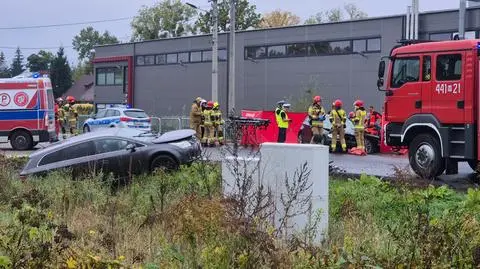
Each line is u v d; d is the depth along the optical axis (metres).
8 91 23.88
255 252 4.51
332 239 5.95
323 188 6.03
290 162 6.04
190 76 44.22
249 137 8.70
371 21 33.03
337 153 20.50
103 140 12.47
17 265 4.41
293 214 5.72
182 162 12.44
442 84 12.17
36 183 9.85
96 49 52.75
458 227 5.04
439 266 4.42
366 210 7.55
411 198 7.62
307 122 21.30
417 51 12.70
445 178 12.81
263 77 38.91
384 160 17.06
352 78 34.09
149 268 4.81
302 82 36.59
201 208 5.18
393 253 4.92
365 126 20.84
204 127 23.20
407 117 12.86
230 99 31.23
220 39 41.84
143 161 12.44
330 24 35.09
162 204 7.17
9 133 23.80
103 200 8.26
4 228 5.47
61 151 12.28
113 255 5.24
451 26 29.75
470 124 11.69
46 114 24.06
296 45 37.00
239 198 5.48
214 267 4.55
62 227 5.55
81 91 86.25
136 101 48.78
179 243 5.32
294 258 4.72
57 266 4.62
